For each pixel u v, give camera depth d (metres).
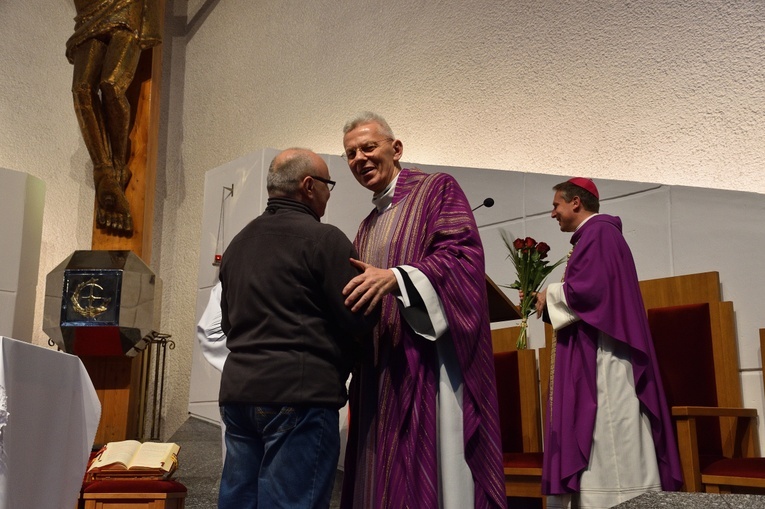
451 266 2.38
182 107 6.99
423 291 2.32
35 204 5.99
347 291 2.26
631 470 3.24
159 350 6.37
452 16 5.27
